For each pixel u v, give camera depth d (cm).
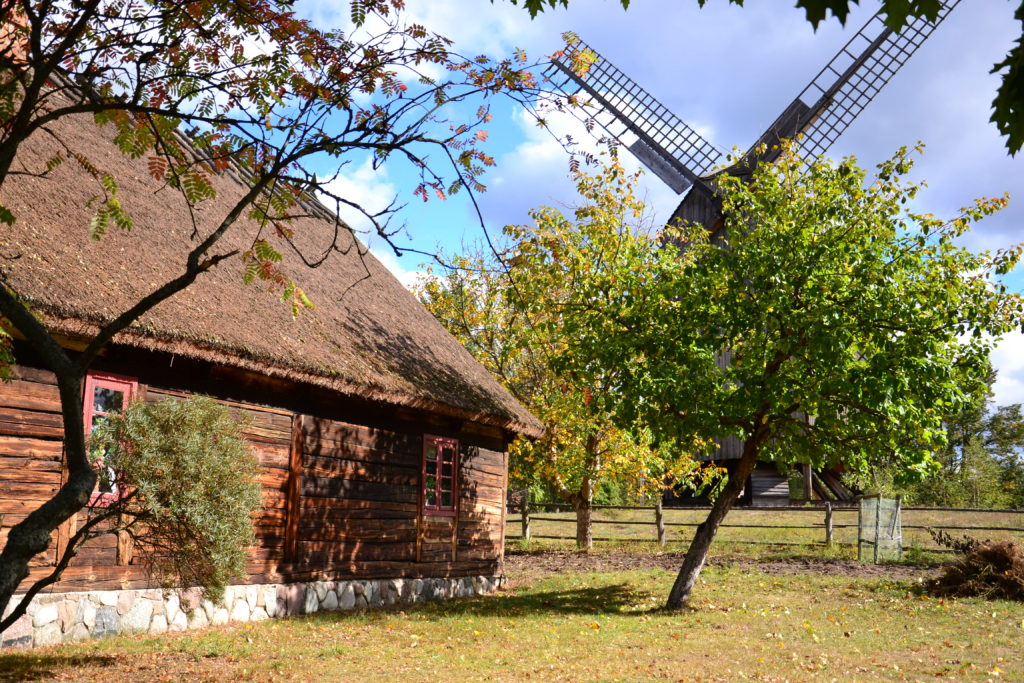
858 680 842
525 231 1764
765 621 1221
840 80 2839
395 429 1428
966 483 3472
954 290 1224
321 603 1233
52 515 377
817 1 199
